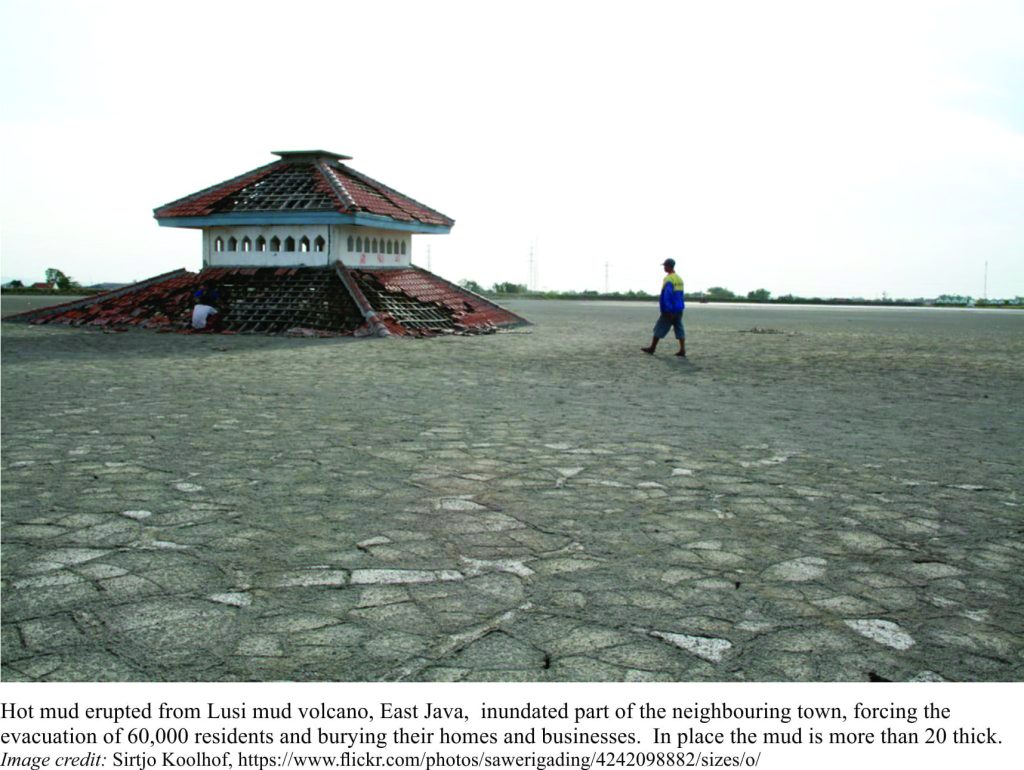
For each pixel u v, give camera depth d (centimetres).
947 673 354
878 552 495
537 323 3206
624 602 416
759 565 470
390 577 445
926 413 1045
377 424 900
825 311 5375
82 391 1130
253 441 798
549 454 755
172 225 2552
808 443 829
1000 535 531
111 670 349
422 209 2952
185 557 473
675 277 1803
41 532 514
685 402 1116
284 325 2281
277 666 352
